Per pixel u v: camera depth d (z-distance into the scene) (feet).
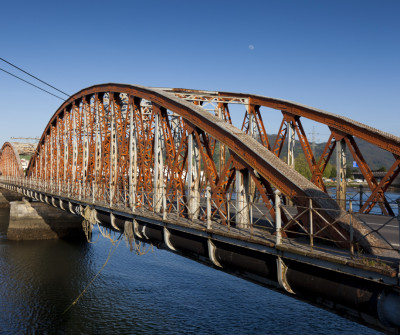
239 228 36.60
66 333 61.11
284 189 31.55
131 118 64.90
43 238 132.05
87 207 69.51
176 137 66.69
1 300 74.84
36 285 83.25
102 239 131.23
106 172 78.18
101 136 81.15
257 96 68.90
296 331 60.75
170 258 106.01
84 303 73.20
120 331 61.57
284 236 32.04
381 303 20.95
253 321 64.49
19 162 208.44
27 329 62.69
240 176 37.83
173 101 51.13
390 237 37.68
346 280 23.29
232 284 83.92
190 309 69.87
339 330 61.26
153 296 76.54
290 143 61.46
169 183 50.44
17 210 131.85
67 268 95.71
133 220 51.90
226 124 41.65
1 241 127.95
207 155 45.37
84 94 93.20
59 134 119.65
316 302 26.32
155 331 61.05
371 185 50.98
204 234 35.83
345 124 52.24
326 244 28.58
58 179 114.01
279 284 27.99
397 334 21.31
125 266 97.91
